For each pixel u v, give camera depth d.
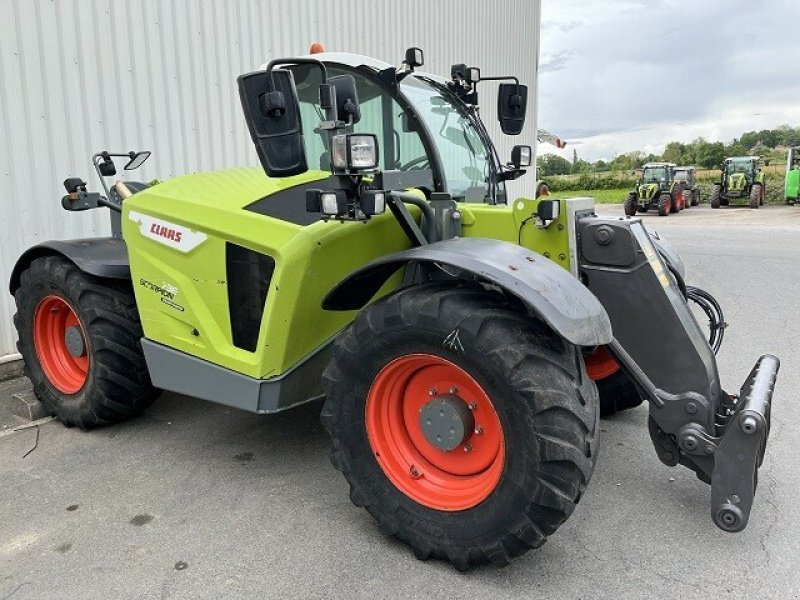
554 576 2.33
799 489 2.93
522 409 2.10
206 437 3.58
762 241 13.04
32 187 4.79
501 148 11.77
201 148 5.94
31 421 3.88
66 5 4.89
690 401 2.54
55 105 4.88
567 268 2.67
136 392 3.57
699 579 2.30
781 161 37.31
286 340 2.77
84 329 3.53
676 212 23.12
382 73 3.17
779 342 5.37
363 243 2.83
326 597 2.22
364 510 2.79
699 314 6.44
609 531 2.61
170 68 5.64
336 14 7.36
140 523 2.70
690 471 3.12
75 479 3.10
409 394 2.50
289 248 2.66
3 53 4.56
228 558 2.45
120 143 5.32
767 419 2.46
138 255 3.26
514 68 12.04
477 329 2.15
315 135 3.36
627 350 2.67
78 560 2.45
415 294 2.32
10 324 4.76
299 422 3.76
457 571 2.36
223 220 2.90
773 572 2.34
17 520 2.73
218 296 2.98
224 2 6.05
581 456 2.09
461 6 10.06
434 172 3.15
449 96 3.64
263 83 2.19
